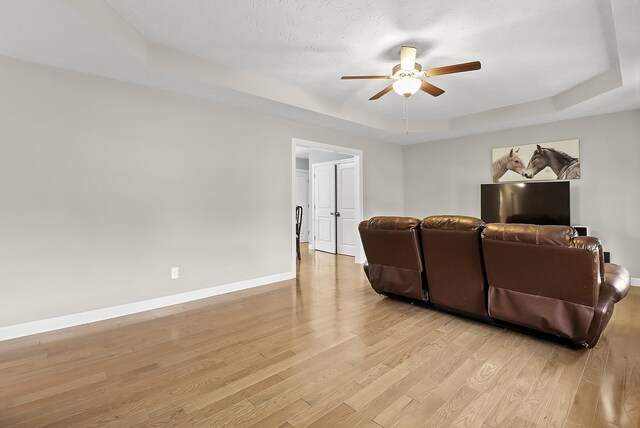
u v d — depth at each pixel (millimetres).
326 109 4191
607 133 4234
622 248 4164
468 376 1980
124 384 1903
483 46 2775
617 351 2273
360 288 4059
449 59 3021
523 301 2422
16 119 2562
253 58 3035
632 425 1523
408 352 2303
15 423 1562
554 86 3768
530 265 2289
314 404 1717
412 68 2588
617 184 4184
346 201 6691
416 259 3053
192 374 2016
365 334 2621
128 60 2609
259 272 4207
